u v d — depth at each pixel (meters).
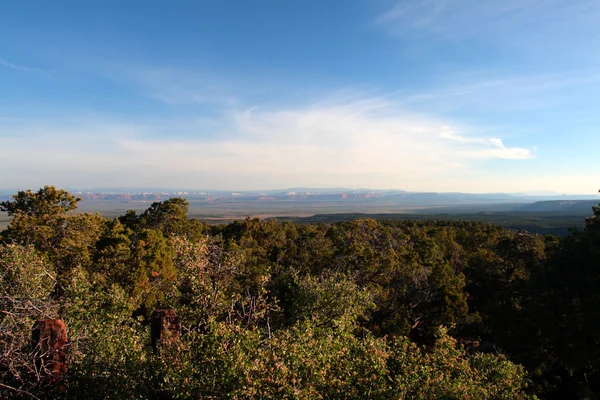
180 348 7.21
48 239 23.12
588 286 15.48
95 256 24.89
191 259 10.79
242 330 7.16
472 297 29.95
